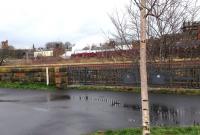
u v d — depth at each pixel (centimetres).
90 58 3375
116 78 1566
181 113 973
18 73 1848
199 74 1374
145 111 562
